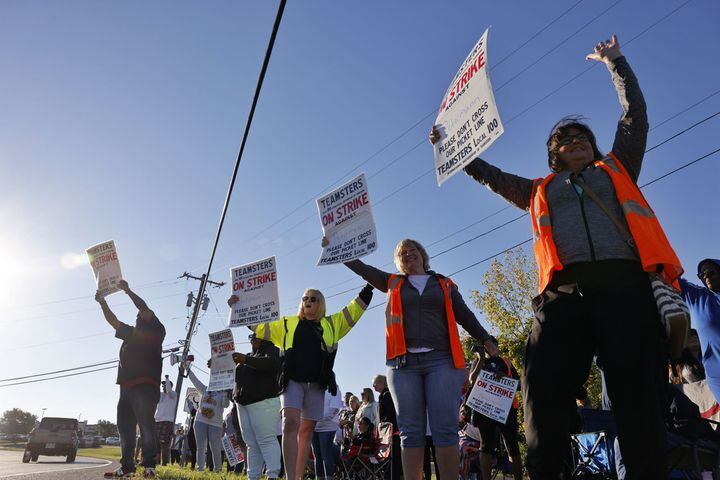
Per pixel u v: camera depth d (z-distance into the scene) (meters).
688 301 5.31
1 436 82.38
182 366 27.64
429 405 3.65
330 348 5.24
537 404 2.21
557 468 2.17
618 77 2.70
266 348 6.27
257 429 6.13
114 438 110.00
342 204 5.42
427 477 7.27
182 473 7.74
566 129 2.67
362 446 8.68
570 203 2.44
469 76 3.44
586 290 2.20
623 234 2.25
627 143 2.54
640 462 1.97
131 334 7.07
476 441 8.03
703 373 5.34
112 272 7.31
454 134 3.49
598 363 2.26
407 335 3.76
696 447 4.11
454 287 4.02
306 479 9.61
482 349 6.55
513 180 2.94
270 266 7.64
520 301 19.64
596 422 5.64
